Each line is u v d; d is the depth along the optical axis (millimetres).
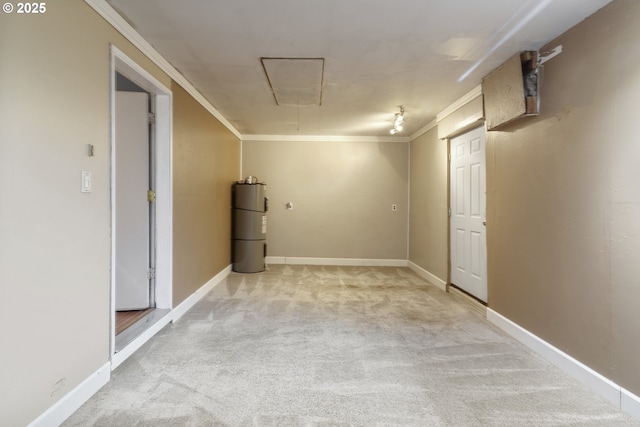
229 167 4668
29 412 1333
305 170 5441
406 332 2629
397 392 1779
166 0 1783
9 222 1240
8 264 1237
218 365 2053
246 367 2033
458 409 1635
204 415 1564
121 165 2672
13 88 1254
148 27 2076
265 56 2490
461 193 3658
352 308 3232
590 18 1853
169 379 1880
